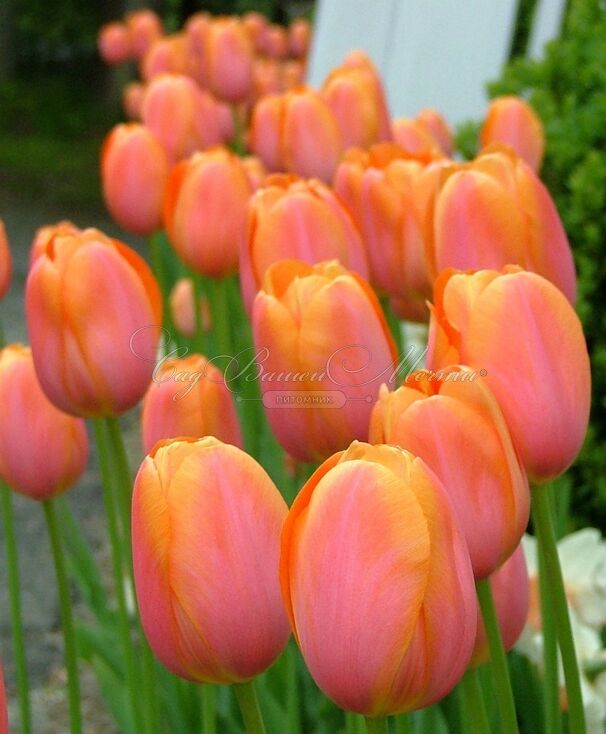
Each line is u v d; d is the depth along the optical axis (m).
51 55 6.01
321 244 0.65
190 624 0.45
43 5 5.29
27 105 5.24
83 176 4.44
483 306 0.49
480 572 0.48
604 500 1.05
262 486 0.45
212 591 0.45
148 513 0.45
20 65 5.90
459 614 0.42
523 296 0.49
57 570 0.70
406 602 0.41
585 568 0.82
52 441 0.67
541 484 0.51
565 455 0.51
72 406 0.63
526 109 0.90
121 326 0.62
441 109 1.57
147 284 0.64
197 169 0.80
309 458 0.58
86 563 1.06
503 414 0.50
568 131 1.12
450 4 1.54
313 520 0.42
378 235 0.70
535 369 0.49
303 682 0.89
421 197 0.68
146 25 2.66
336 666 0.42
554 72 1.26
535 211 0.60
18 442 0.67
